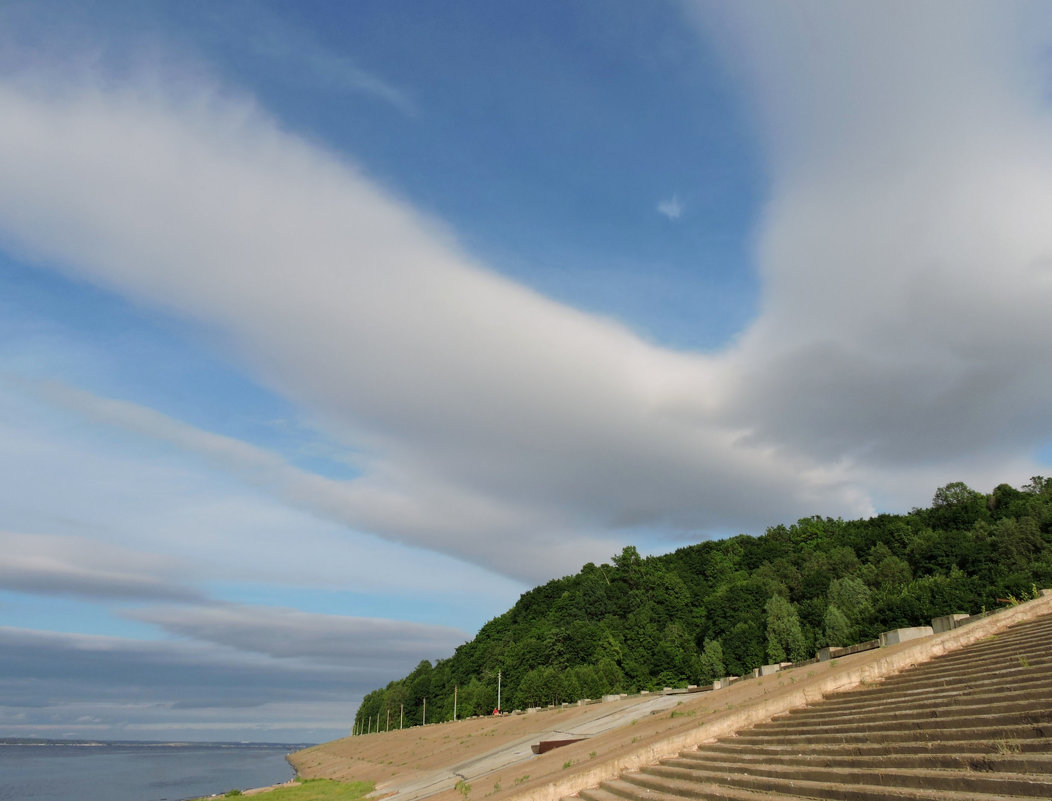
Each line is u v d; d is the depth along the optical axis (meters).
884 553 125.06
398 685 191.62
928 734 12.62
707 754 18.53
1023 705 11.82
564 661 115.00
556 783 20.06
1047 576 75.44
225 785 113.38
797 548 159.38
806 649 93.75
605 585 157.00
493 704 115.75
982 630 21.00
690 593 145.12
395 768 67.81
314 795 53.28
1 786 113.81
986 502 130.50
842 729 15.73
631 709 46.88
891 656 20.33
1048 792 8.54
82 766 190.75
